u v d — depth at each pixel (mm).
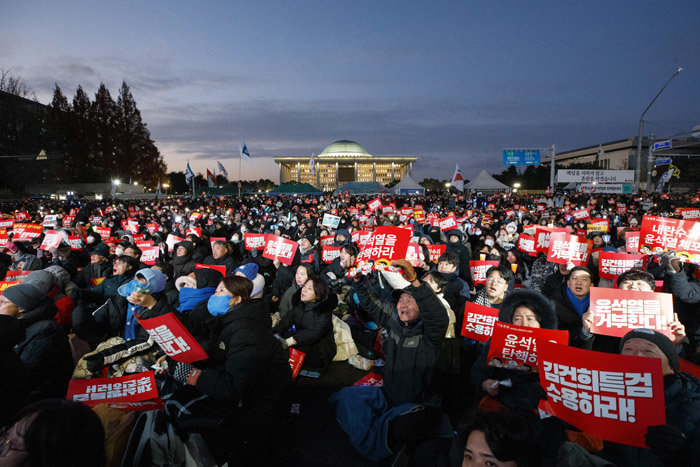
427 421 3209
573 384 2113
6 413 2531
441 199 37562
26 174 59719
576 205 27531
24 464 1360
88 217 18688
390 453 3188
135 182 82625
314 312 4742
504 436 1438
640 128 29828
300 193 55812
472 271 5660
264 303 3115
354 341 5828
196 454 2479
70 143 70688
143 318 3221
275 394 3027
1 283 4398
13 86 58781
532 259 9234
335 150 145875
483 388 2984
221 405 2863
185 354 2818
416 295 3254
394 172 144625
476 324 3936
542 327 3016
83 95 73938
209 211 26219
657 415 1939
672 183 62656
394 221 13828
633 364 1995
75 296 4578
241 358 2826
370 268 3633
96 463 1508
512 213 18594
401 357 3459
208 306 3039
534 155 33656
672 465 1824
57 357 3531
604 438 2029
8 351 2576
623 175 39656
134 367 3639
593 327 3203
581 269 4016
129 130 79875
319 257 8977
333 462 3355
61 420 1434
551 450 2205
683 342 3283
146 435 2357
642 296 3115
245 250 10016
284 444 3381
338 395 3736
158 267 5242
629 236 6871
